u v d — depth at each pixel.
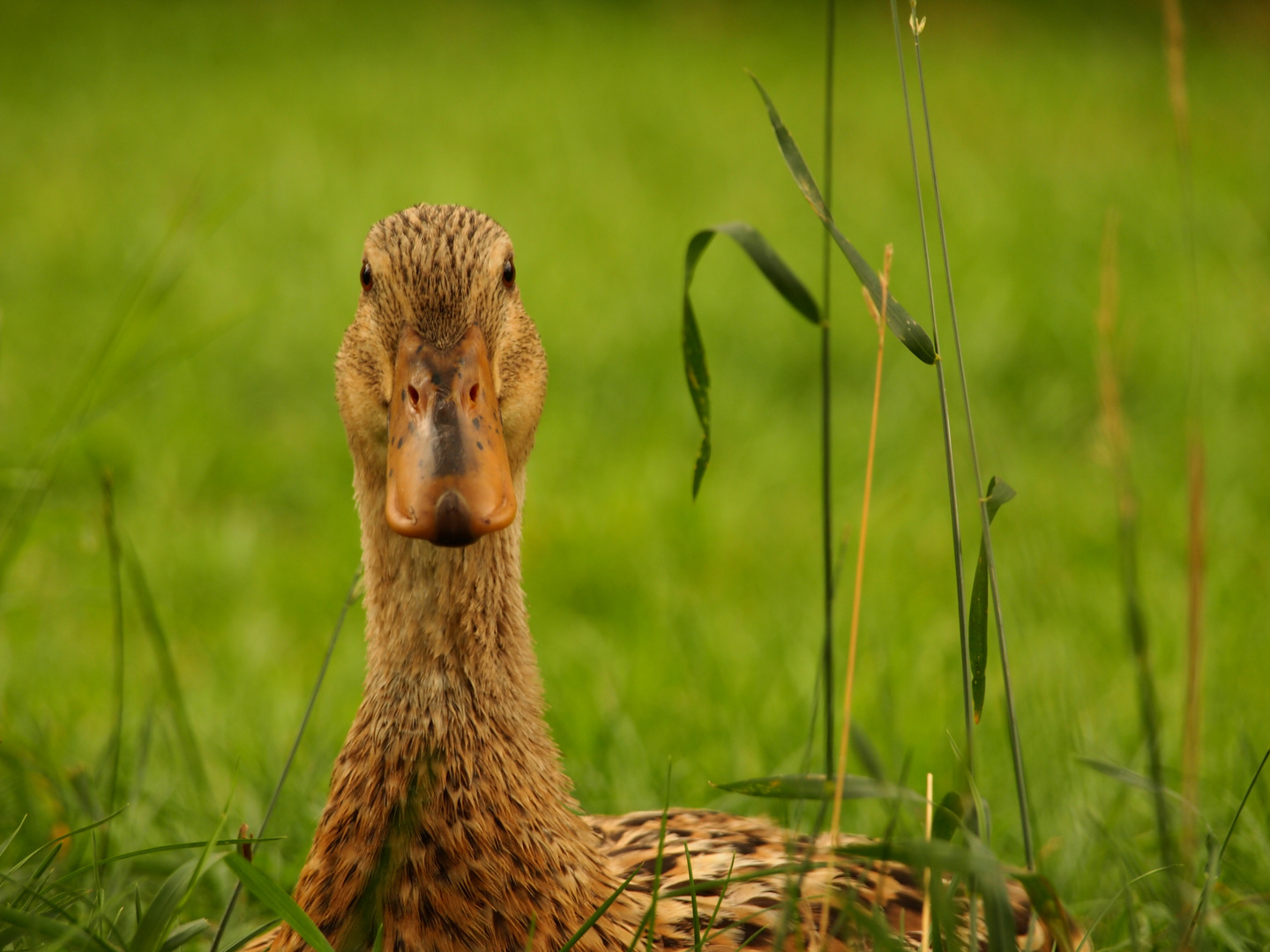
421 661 5.62
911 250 22.45
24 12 44.34
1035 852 7.47
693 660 10.25
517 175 28.62
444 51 42.66
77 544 12.74
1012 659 9.95
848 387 17.81
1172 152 29.75
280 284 21.19
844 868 6.33
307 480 15.62
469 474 5.16
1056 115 34.28
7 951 5.74
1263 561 12.21
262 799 8.16
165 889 5.21
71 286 21.97
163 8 46.50
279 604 12.80
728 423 16.61
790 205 26.06
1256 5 46.41
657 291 20.86
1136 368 17.06
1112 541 12.73
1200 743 8.84
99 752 9.05
